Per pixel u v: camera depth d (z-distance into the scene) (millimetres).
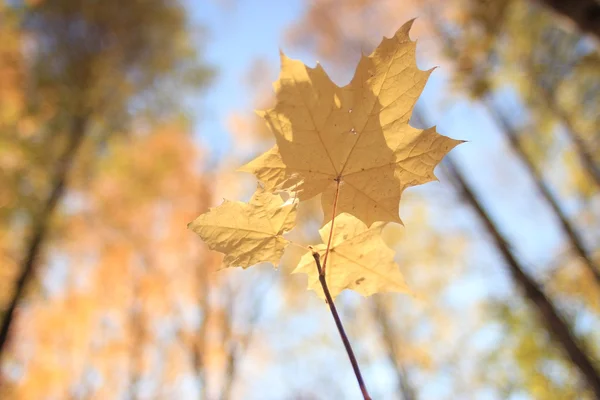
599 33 2088
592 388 3307
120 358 5250
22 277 4609
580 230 5340
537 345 4668
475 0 4434
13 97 5250
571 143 5711
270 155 645
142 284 5480
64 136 6164
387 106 643
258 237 660
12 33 5617
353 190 634
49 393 4977
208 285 5348
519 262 4113
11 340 4582
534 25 5020
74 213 5848
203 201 6137
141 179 6461
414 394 5844
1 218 4730
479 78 4621
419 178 617
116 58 7191
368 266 738
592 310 4480
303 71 649
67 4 6496
